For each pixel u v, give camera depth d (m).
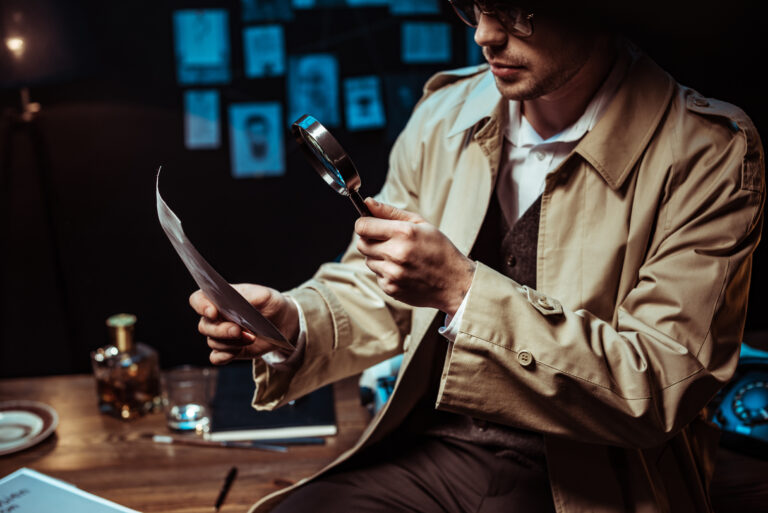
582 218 1.16
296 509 1.22
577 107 1.19
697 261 1.07
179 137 2.99
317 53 2.96
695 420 1.28
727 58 1.11
